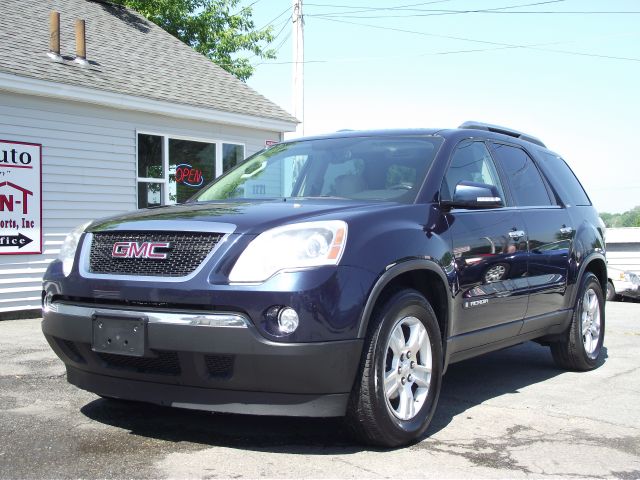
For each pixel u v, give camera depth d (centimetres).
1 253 927
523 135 592
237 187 498
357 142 494
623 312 1151
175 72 1273
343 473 330
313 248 340
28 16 1178
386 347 359
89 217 1039
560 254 555
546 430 414
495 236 464
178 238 359
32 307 962
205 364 341
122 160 1088
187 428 402
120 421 414
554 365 632
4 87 909
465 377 579
